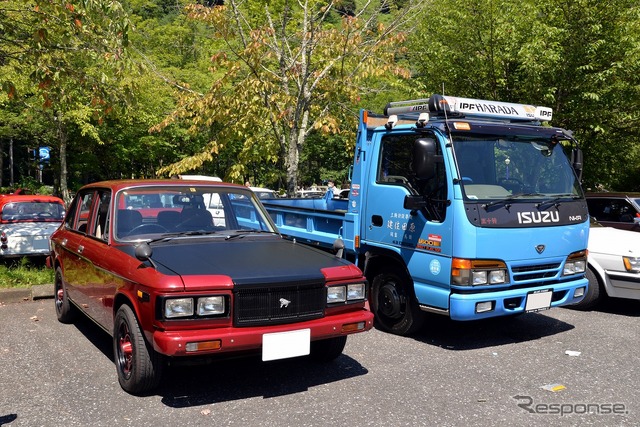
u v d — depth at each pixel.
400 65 11.59
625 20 12.61
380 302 6.87
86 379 5.09
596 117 13.20
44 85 8.95
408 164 6.53
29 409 4.44
